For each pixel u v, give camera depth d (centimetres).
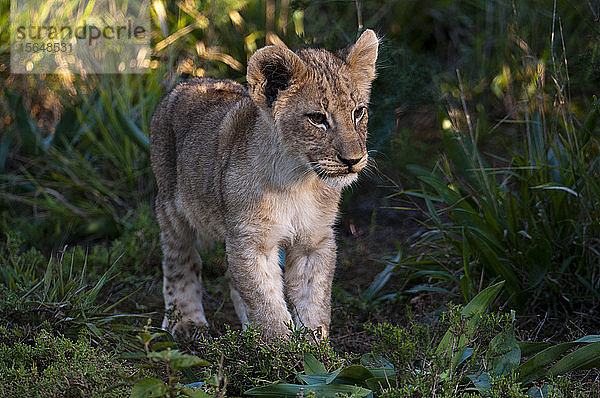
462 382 573
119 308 845
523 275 771
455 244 798
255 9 1116
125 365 636
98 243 1002
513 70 1032
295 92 642
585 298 763
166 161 813
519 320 763
